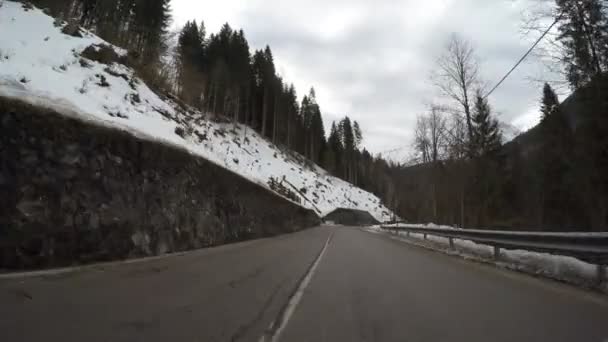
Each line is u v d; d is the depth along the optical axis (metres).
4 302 3.71
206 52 61.47
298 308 4.47
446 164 27.53
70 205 6.13
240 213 15.25
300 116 95.12
